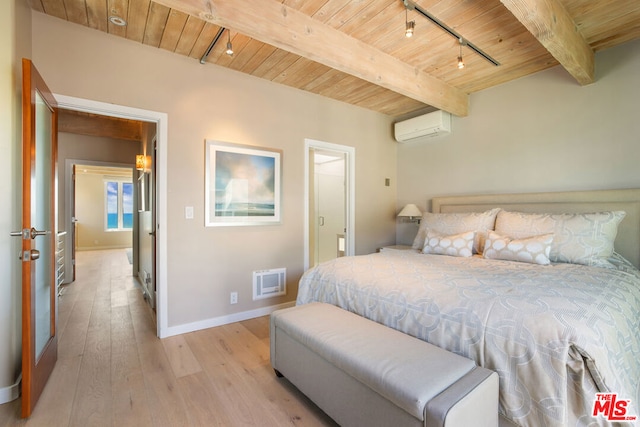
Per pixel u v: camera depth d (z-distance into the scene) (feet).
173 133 8.89
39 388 5.93
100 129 15.84
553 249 8.00
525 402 4.10
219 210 9.68
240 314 10.18
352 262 7.97
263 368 7.11
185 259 9.14
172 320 8.94
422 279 6.25
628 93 8.44
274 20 6.64
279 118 10.98
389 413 4.17
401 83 9.39
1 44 5.85
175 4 5.49
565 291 5.13
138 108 8.35
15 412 5.50
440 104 10.77
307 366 5.67
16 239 6.14
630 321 4.85
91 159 16.47
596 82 8.96
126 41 8.18
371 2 6.70
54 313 7.04
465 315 4.88
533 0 5.90
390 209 14.71
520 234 8.72
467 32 7.88
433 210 13.14
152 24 7.54
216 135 9.62
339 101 12.71
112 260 23.16
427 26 7.56
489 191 11.43
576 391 3.87
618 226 8.40
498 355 4.38
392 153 14.76
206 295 9.52
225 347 8.17
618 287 5.61
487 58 9.18
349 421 4.80
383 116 14.37
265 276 10.70
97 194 30.96
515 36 8.05
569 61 7.64
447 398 3.70
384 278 6.62
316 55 7.37
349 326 5.75
